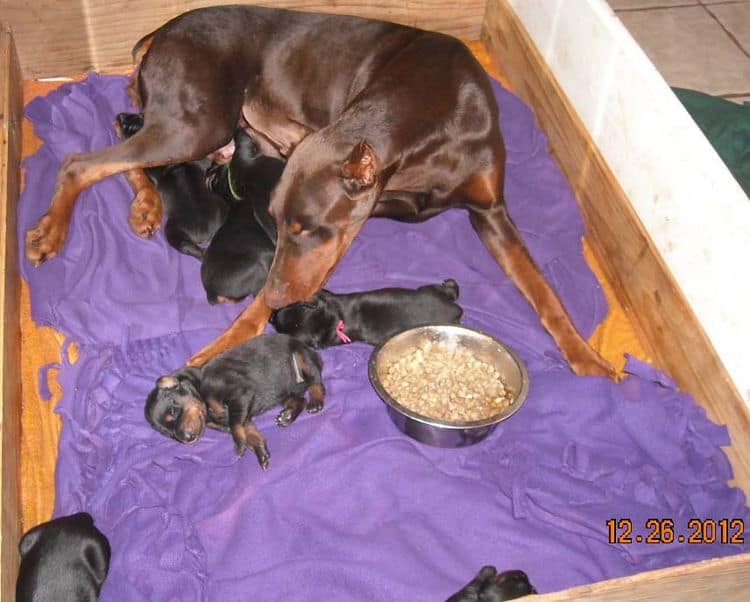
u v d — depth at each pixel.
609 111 1.27
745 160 1.41
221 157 1.35
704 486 1.04
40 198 1.30
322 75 1.28
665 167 1.13
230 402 1.02
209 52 1.25
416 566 0.94
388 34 1.27
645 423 1.06
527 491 1.01
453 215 1.33
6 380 1.02
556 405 1.08
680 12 1.74
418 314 1.15
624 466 1.05
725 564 0.83
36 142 1.43
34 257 1.21
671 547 0.98
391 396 1.05
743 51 1.67
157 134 1.26
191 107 1.25
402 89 1.13
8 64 1.37
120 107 1.47
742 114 1.47
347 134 1.07
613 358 1.23
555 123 1.44
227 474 1.03
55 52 1.51
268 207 1.12
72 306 1.18
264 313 1.15
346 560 0.94
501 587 0.88
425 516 1.00
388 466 1.03
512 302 1.24
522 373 1.07
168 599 0.93
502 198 1.23
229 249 1.17
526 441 1.07
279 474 1.01
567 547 0.98
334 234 1.05
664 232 1.16
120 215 1.29
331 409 1.10
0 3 1.42
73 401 1.09
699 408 1.09
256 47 1.29
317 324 1.13
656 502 1.02
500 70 1.65
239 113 1.31
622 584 0.80
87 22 1.49
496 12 1.62
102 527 0.99
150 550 0.95
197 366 1.06
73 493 1.02
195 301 1.22
